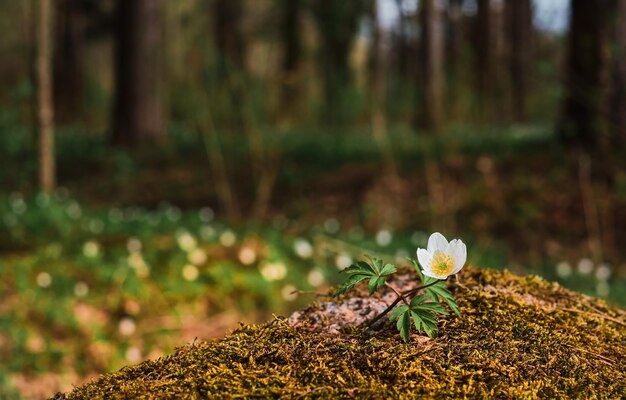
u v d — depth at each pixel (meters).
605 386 1.48
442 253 1.61
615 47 7.84
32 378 5.21
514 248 8.09
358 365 1.51
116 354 5.59
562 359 1.56
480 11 15.30
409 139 12.89
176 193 11.62
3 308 5.98
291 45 21.27
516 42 13.34
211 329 6.27
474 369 1.50
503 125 15.72
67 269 6.86
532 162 9.63
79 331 5.83
